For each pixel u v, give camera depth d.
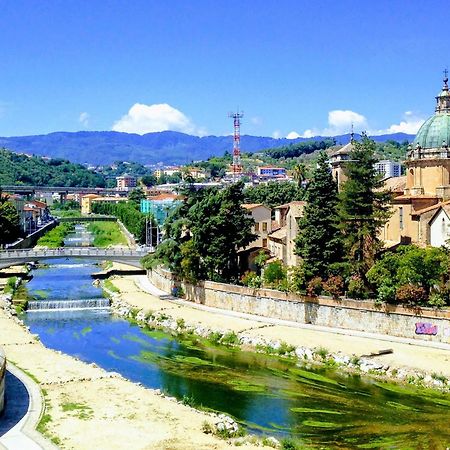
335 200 100.19
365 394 71.19
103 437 51.78
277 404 68.25
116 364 85.81
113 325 112.12
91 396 63.00
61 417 56.47
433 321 86.69
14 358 77.25
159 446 49.66
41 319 117.62
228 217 119.69
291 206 120.50
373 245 100.06
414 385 73.75
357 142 102.81
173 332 105.44
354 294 97.12
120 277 161.00
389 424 61.72
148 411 58.78
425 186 114.62
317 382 76.12
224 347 94.50
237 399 70.00
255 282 111.56
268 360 86.75
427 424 61.59
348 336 91.81
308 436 58.66
